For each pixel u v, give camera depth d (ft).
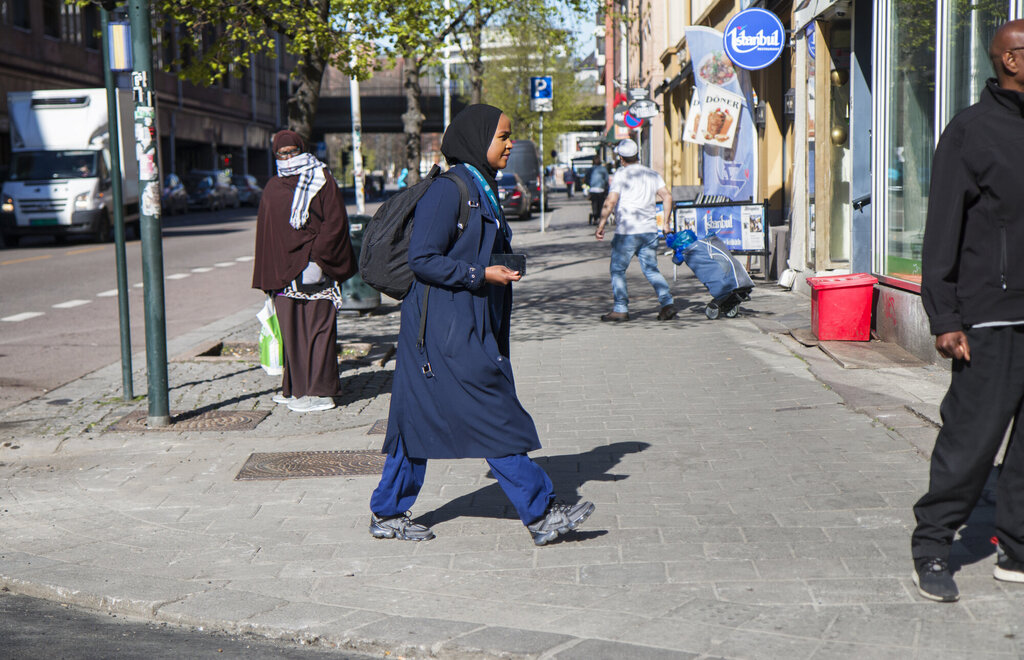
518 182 120.26
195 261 75.10
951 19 27.37
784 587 13.26
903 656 11.15
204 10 42.14
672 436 21.66
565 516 15.06
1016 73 11.80
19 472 20.77
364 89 258.98
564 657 11.44
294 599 13.62
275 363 26.84
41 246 93.30
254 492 18.83
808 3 42.19
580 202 180.96
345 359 32.55
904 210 30.50
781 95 55.52
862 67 36.78
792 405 23.97
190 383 29.55
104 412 26.35
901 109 31.17
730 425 22.40
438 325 14.69
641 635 11.96
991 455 12.28
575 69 217.77
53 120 94.48
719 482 18.17
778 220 55.88
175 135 212.84
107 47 26.25
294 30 41.47
